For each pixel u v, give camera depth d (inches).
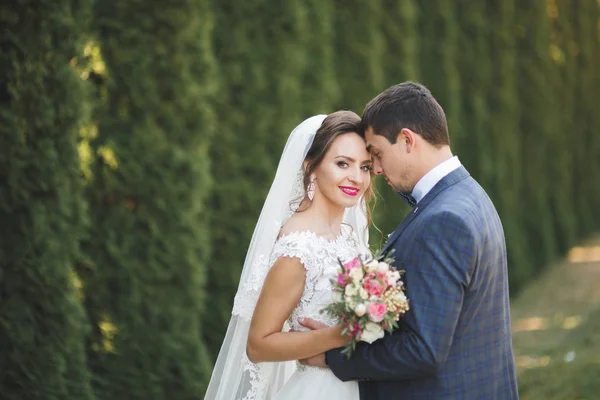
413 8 299.6
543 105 402.0
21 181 156.2
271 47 221.0
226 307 213.9
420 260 101.0
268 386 122.3
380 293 99.1
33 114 156.6
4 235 156.9
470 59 346.3
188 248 178.2
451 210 101.5
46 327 157.1
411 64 286.0
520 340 287.7
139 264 174.6
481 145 349.7
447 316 98.7
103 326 172.7
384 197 279.0
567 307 337.7
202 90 182.2
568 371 228.7
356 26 261.1
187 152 180.4
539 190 405.1
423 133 106.7
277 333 110.4
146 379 173.0
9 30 155.9
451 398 102.7
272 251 114.7
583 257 431.8
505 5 365.4
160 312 175.2
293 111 223.5
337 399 111.9
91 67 171.6
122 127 176.4
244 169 217.5
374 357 103.0
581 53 473.4
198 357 177.9
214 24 215.3
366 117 110.9
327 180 114.2
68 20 159.0
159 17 176.6
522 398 210.8
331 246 113.7
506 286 110.4
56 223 158.1
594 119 486.9
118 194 174.6
